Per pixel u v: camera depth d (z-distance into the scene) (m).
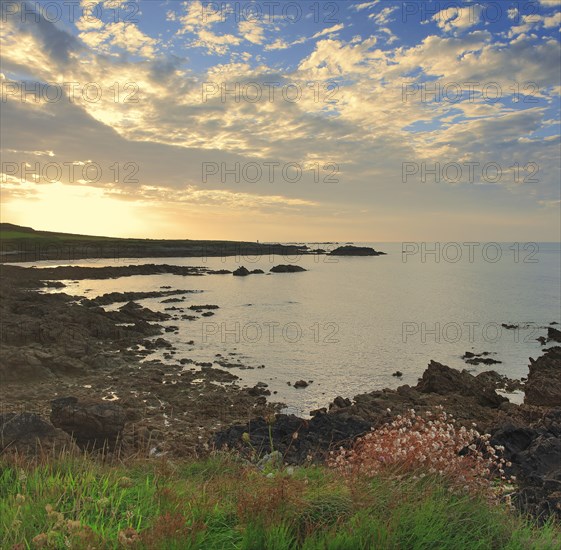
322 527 4.83
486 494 6.29
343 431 13.88
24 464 6.82
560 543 5.23
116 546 4.36
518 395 25.55
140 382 25.89
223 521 5.07
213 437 14.28
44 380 25.64
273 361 31.52
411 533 4.85
